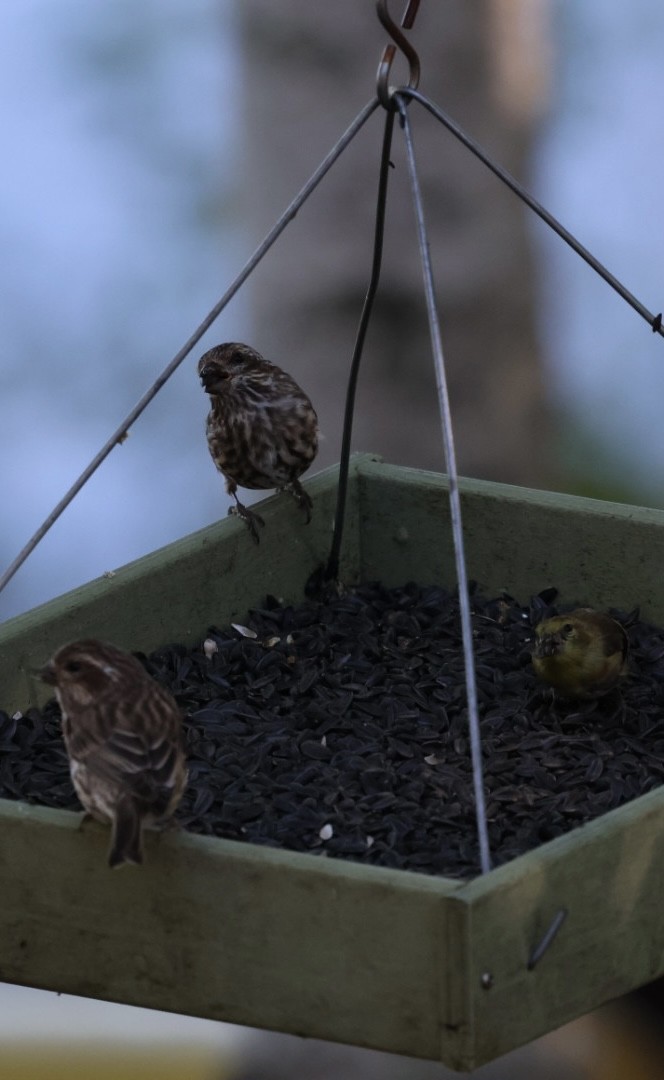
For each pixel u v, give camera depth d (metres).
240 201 17.27
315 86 15.84
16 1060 13.93
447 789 10.06
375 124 15.77
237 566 11.97
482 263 15.99
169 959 8.55
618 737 10.79
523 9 16.14
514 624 12.05
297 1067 14.20
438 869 9.32
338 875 8.09
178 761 8.64
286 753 10.47
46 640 10.89
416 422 16.12
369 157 15.84
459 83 15.84
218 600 11.88
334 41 15.78
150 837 8.45
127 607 11.34
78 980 8.77
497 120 15.99
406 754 10.52
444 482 12.37
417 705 11.12
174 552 11.62
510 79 16.05
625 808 8.49
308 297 16.06
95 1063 13.90
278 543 12.20
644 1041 13.77
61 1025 14.08
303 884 8.17
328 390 16.11
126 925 8.61
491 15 15.86
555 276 20.59
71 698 8.71
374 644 11.80
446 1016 7.95
